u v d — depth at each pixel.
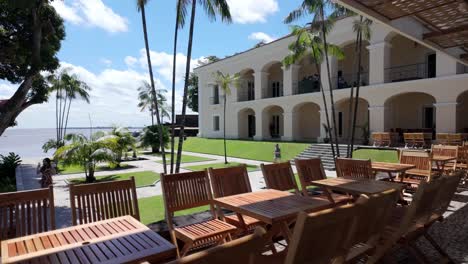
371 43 18.56
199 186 4.33
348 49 23.33
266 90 27.62
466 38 6.06
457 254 4.10
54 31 11.53
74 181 13.48
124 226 2.89
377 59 18.30
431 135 15.47
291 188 5.16
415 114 19.77
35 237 2.62
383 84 17.86
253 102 28.09
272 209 3.40
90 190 3.42
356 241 2.48
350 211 2.21
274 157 18.00
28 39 11.09
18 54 11.01
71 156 13.31
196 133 41.50
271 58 26.05
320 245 2.07
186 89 9.97
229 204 3.63
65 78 32.00
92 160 13.42
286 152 20.25
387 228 3.48
